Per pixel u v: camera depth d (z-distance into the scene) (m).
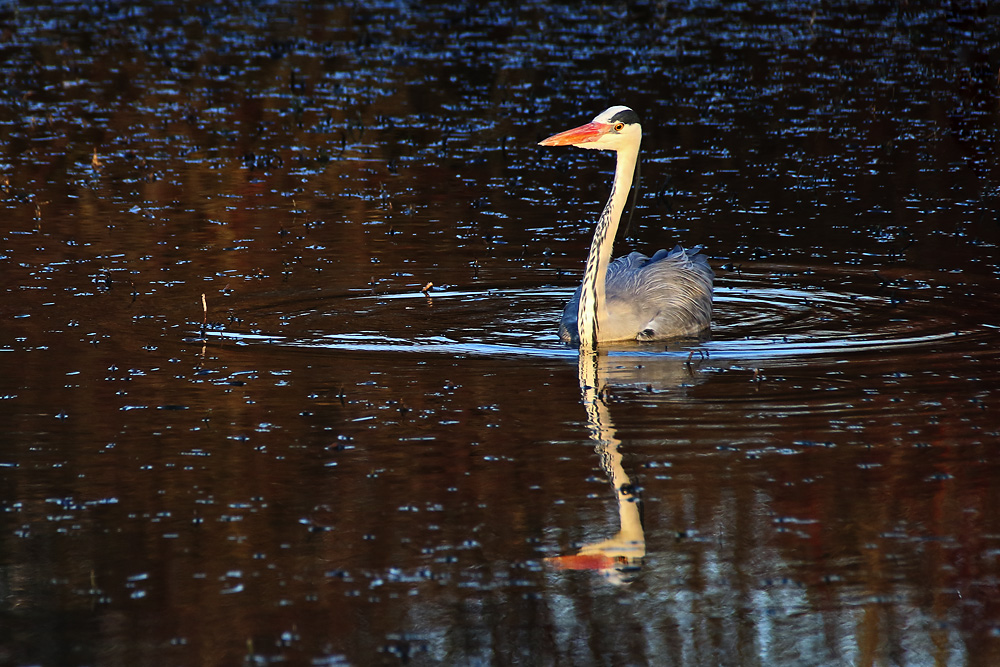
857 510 9.38
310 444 10.45
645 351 12.91
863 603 8.34
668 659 7.80
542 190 19.64
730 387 11.76
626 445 10.45
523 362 12.52
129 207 18.25
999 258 15.94
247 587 8.44
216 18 35.75
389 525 9.20
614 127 13.25
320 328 13.38
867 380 11.84
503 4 38.03
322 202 18.77
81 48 31.09
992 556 8.77
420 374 12.06
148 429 10.68
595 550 8.91
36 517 9.23
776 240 16.91
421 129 23.42
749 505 9.48
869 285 15.02
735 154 21.69
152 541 8.96
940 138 22.62
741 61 29.59
